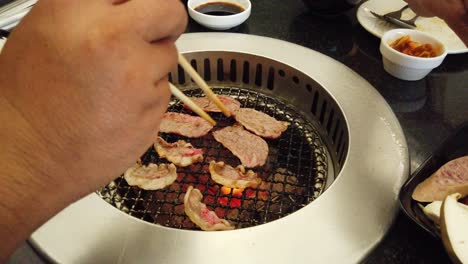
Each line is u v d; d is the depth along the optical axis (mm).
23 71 139
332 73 411
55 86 138
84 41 136
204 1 519
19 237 156
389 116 359
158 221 341
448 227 235
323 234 262
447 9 310
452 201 250
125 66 142
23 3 462
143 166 356
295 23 532
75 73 137
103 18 141
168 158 371
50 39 138
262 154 388
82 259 241
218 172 357
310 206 279
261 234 260
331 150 386
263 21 531
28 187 148
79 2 144
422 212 274
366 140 334
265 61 435
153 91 156
